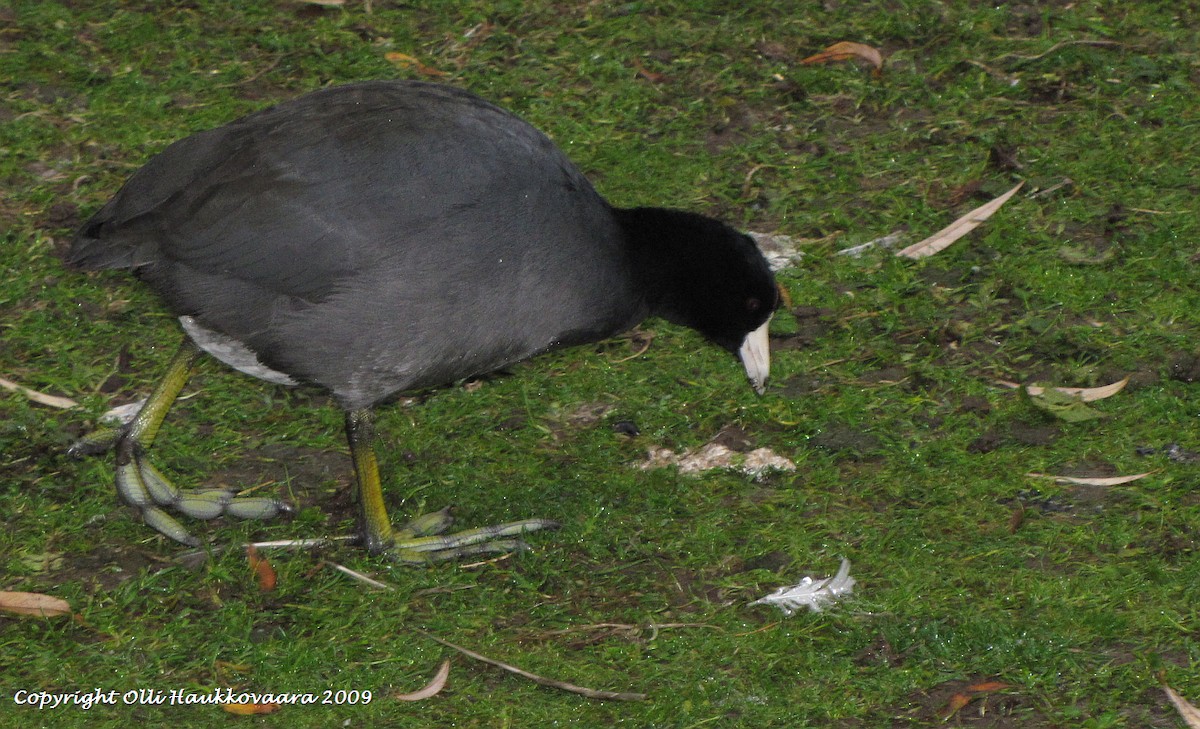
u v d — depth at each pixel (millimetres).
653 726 7531
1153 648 7883
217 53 13664
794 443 9766
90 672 7918
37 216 11633
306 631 8250
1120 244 11398
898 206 11891
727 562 8750
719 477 9469
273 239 8141
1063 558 8602
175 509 9203
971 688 7695
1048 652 7883
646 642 8109
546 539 9039
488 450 9820
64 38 13719
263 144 8398
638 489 9383
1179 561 8539
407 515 9297
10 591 8352
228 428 10008
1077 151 12406
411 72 13422
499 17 14242
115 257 8359
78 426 9883
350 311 8141
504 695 7754
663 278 9242
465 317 8297
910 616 8219
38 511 9102
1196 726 7344
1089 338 10547
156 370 10414
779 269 11266
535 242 8438
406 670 7969
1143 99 13023
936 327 10719
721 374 10430
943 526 8945
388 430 10039
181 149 8602
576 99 13164
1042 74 13398
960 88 13266
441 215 8195
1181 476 9195
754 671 7852
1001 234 11555
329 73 13422
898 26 14008
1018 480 9273
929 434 9766
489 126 8648
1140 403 9867
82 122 12680
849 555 8719
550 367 10523
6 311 10789
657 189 12102
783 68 13586
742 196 12078
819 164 12383
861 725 7488
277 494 9445
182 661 8016
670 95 13258
